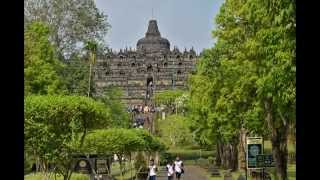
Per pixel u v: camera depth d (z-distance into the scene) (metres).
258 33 30.58
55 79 61.34
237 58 44.47
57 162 38.03
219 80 58.12
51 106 33.47
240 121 56.72
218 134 79.94
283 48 23.70
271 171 48.66
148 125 154.12
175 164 65.00
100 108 36.72
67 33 76.31
